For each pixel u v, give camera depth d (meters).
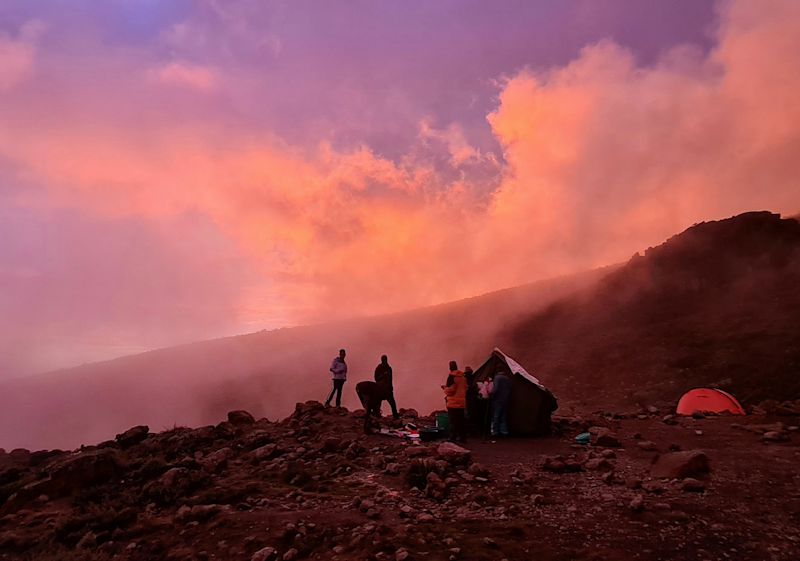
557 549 6.37
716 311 53.00
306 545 6.71
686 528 6.83
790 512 7.24
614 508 7.64
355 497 8.44
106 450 10.64
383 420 14.69
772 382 34.47
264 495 8.80
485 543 6.50
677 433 13.08
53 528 7.92
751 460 9.89
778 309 47.47
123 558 6.72
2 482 10.94
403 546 6.51
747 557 6.02
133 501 8.75
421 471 9.66
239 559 6.52
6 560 7.04
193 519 7.82
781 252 60.47
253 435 13.05
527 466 10.22
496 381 13.33
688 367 41.47
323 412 15.84
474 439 12.95
